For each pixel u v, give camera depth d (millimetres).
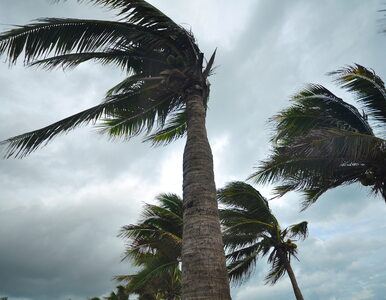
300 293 12586
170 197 12977
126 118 8148
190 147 5105
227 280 3578
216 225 4082
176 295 18328
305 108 8398
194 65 6520
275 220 14289
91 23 6066
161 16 6195
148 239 11922
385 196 8695
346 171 9234
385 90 7984
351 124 8508
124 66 7648
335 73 8281
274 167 9203
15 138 5793
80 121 6578
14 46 5602
